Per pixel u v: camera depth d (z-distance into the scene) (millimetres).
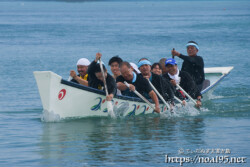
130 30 136375
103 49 82312
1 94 38719
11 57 70062
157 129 25250
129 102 29156
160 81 30031
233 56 69938
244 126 25875
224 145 21562
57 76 25969
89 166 18344
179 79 32188
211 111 31469
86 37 110438
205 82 38531
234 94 39656
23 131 24641
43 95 26422
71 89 26875
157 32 125812
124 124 26703
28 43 95688
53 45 91000
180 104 31922
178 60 67562
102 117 28797
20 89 41469
